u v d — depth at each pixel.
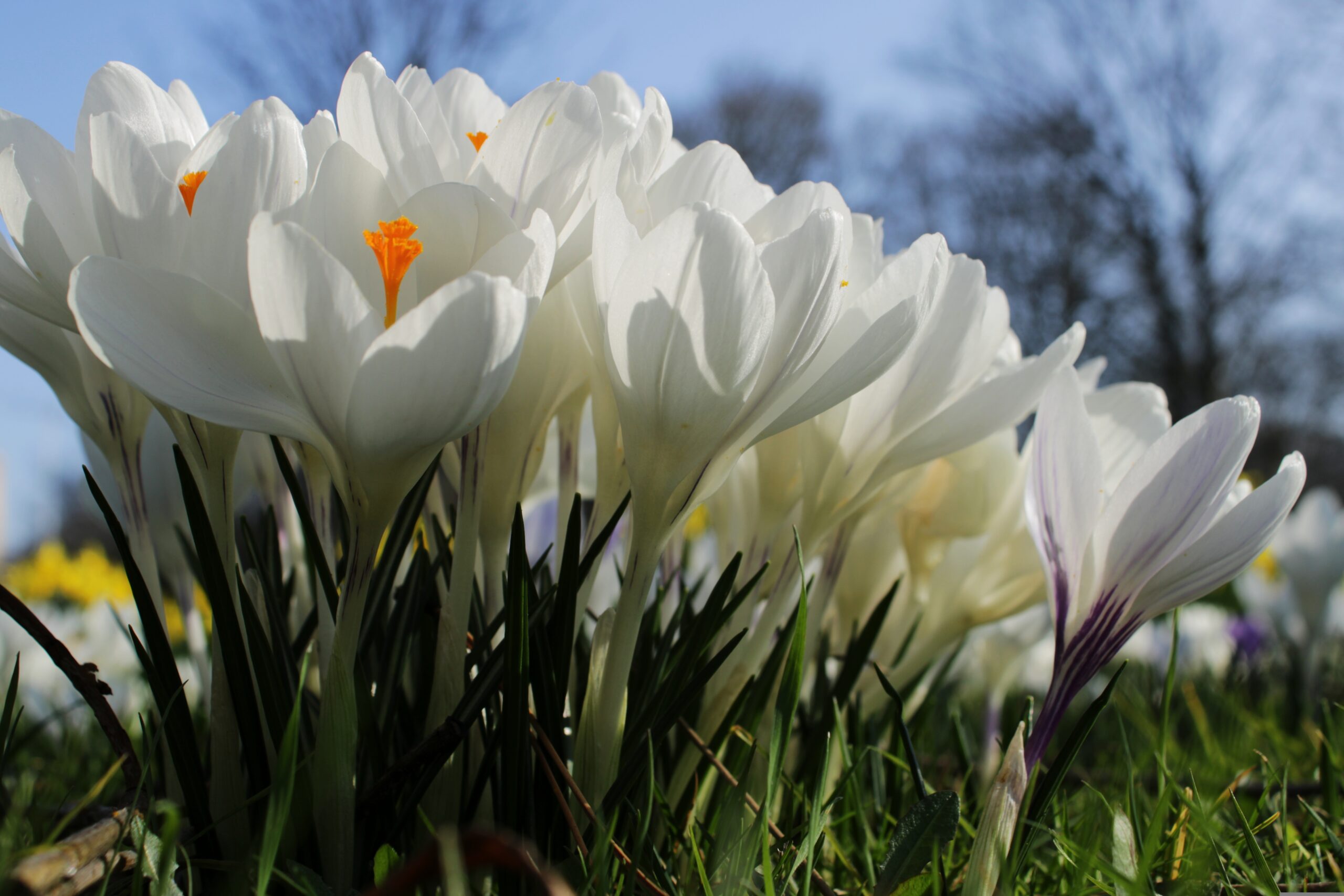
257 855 0.31
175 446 0.32
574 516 0.33
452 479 0.35
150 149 0.31
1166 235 5.50
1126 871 0.32
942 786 0.48
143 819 0.30
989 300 0.36
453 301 0.28
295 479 0.33
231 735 0.32
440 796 0.32
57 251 0.31
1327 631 0.95
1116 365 5.66
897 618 0.41
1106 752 0.58
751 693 0.36
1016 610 0.39
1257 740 0.61
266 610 0.34
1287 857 0.34
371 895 0.27
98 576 1.77
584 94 0.31
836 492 0.35
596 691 0.32
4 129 0.31
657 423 0.30
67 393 0.34
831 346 0.32
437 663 0.33
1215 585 0.33
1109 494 0.37
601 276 0.31
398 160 0.31
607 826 0.32
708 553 0.63
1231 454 0.32
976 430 0.35
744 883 0.31
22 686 0.67
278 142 0.30
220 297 0.29
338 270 0.28
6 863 0.29
